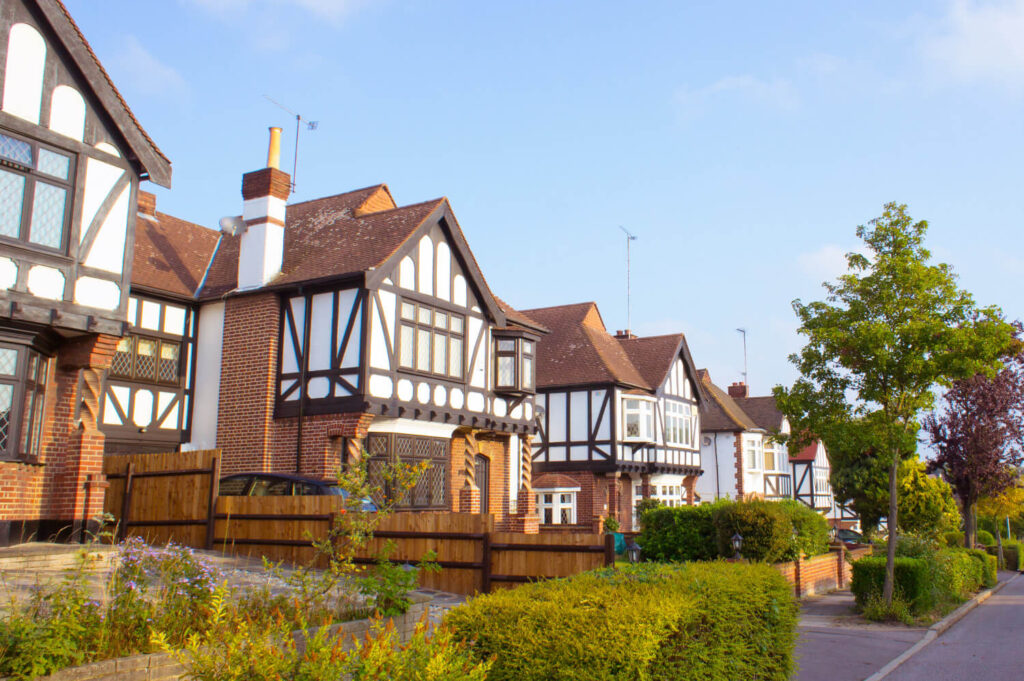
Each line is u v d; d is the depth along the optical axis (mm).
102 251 12734
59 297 12086
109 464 15289
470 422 20562
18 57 11930
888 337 14719
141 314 18969
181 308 19875
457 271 20781
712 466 42375
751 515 16547
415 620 8086
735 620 6871
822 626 14352
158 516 14594
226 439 19000
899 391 15359
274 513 13438
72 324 12109
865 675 10375
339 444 17719
